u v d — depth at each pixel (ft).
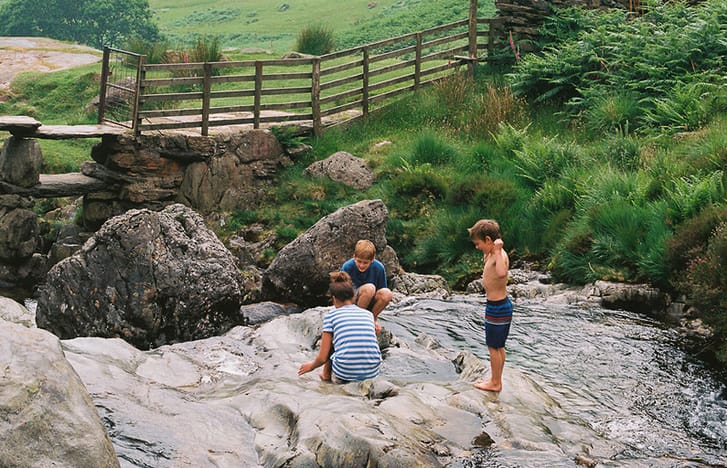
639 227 39.01
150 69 51.39
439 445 18.38
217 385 22.08
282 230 49.01
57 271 32.81
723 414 23.59
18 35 213.87
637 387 25.66
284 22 209.97
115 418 17.70
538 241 43.47
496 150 53.01
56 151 70.64
